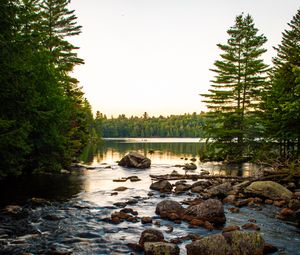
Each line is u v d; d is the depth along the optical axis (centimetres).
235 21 3603
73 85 3825
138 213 1282
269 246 873
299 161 1867
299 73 2011
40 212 1278
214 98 3572
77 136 4659
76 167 3000
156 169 2920
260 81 3425
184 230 1050
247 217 1214
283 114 2198
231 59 3575
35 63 2192
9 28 1450
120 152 5731
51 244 926
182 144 10131
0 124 1284
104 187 1898
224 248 791
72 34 3834
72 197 1588
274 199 1454
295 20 4188
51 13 3744
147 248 827
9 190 1738
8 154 1585
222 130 3444
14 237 977
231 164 3322
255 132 3331
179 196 1631
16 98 1463
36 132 2170
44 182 2045
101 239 974
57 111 2270
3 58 1397
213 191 1570
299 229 1075
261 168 2109
